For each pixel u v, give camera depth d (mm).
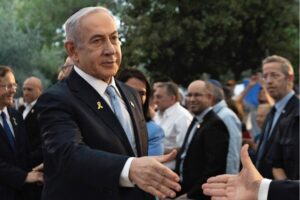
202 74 14898
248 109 8109
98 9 2441
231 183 2154
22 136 4395
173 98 5734
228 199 2121
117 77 3920
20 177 4117
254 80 8352
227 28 14164
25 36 12305
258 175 2141
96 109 2439
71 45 2482
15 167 4168
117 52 2463
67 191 2326
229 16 13984
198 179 4602
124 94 2646
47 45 15070
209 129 4613
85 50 2410
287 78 4406
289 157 3986
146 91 3844
